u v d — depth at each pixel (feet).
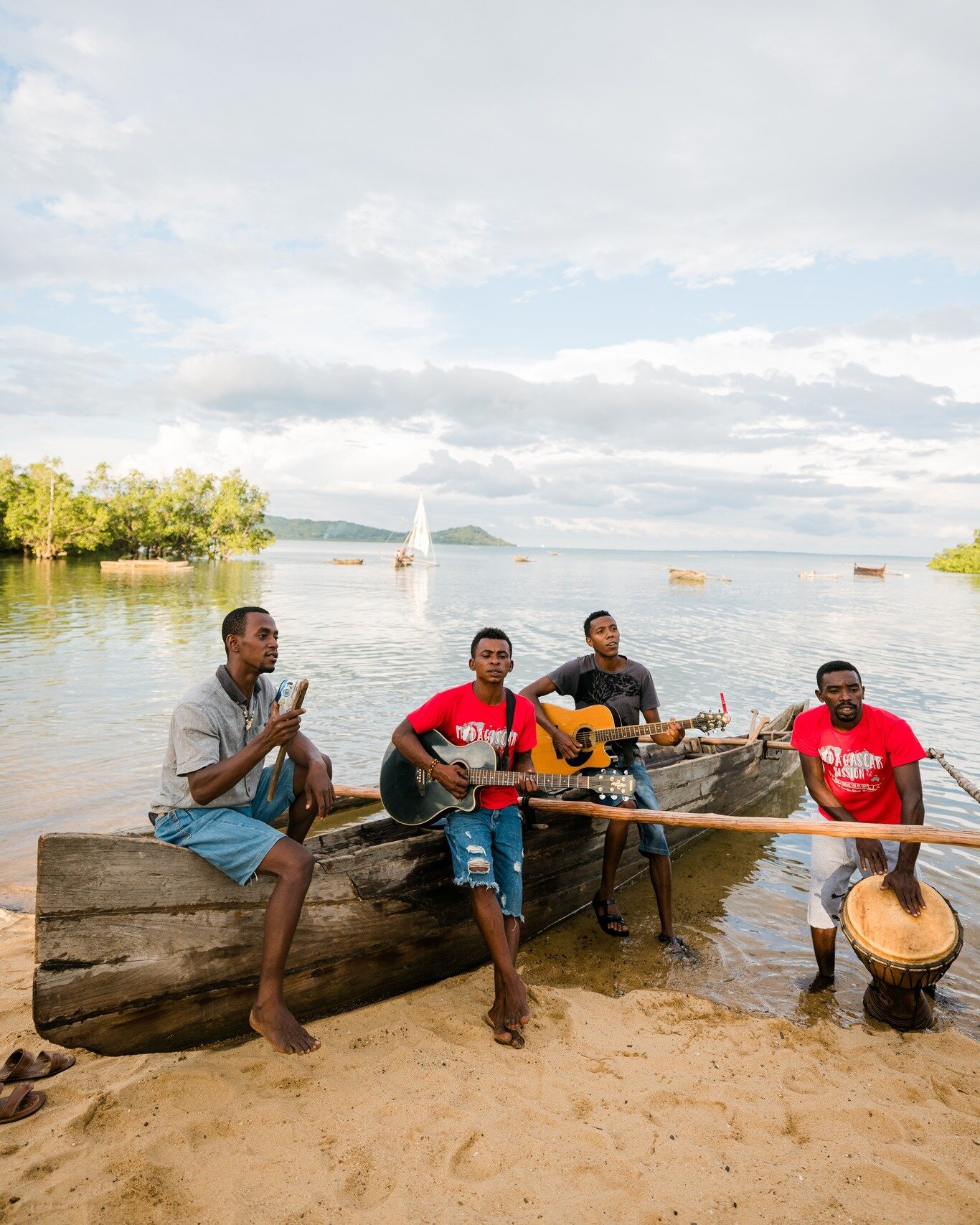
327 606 100.32
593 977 14.92
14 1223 7.88
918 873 20.03
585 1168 9.05
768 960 15.87
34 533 230.48
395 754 14.43
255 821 11.35
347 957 12.63
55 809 22.49
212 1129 9.53
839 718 14.69
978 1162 9.46
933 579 265.75
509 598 122.21
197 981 11.02
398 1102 10.18
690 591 153.38
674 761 25.41
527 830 16.10
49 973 9.94
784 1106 10.62
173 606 92.12
